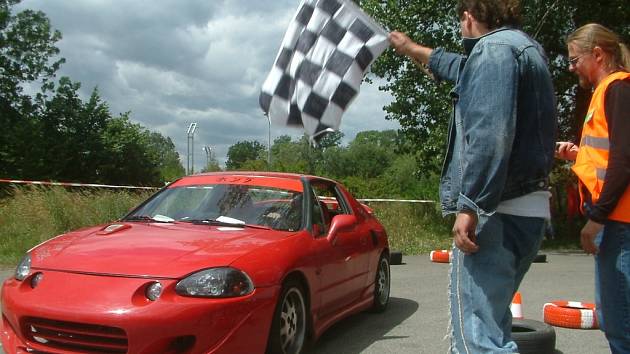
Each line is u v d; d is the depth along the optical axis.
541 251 16.23
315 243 4.80
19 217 11.52
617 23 18.39
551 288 8.68
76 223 11.69
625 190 2.94
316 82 3.22
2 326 4.02
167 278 3.64
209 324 3.56
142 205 5.43
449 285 2.61
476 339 2.43
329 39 3.24
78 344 3.58
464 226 2.36
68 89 34.28
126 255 3.90
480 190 2.34
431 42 18.17
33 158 29.80
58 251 4.12
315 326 4.67
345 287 5.38
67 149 31.44
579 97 19.28
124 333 3.47
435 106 18.55
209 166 24.91
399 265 11.26
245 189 5.38
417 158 20.02
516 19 2.67
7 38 35.59
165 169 40.66
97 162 32.59
